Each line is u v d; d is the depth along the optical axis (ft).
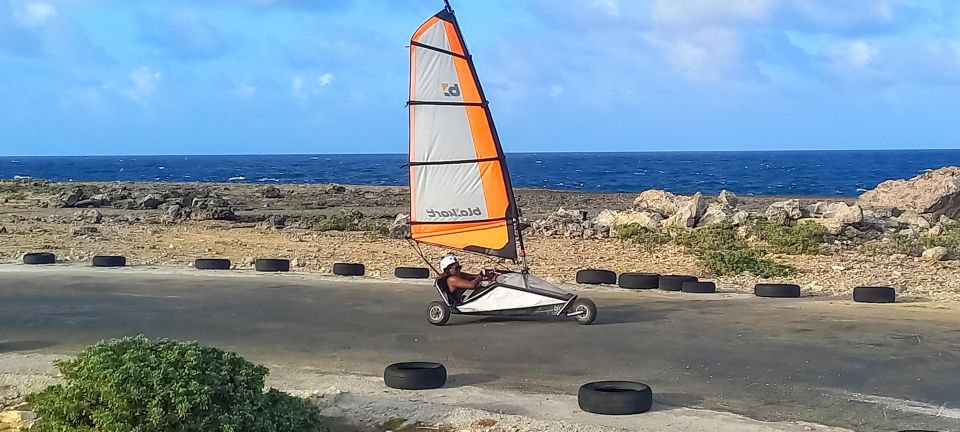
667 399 31.83
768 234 83.82
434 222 48.08
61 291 57.00
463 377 35.06
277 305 52.37
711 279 65.72
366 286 60.08
